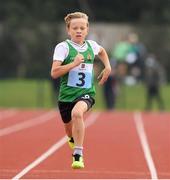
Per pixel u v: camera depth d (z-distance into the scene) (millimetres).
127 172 25422
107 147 33625
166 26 93875
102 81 22953
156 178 24109
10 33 94188
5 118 52156
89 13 102375
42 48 92375
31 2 102312
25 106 69750
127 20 109312
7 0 102938
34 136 38688
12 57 92812
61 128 43938
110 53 89750
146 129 43500
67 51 22219
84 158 29438
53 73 21797
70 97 22297
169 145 34469
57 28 93375
